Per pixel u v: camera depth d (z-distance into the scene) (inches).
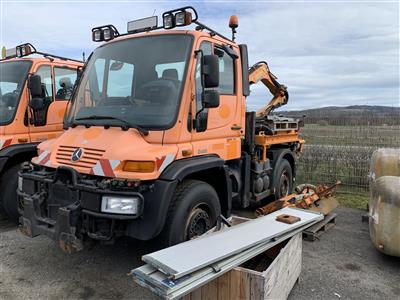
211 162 151.4
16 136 203.8
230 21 189.0
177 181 130.4
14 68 215.0
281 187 256.2
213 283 107.1
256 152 224.4
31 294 131.3
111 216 121.3
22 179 153.2
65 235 127.0
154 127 137.6
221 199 169.6
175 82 144.6
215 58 139.7
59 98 227.5
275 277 109.9
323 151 354.3
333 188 241.6
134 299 129.0
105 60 164.2
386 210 156.1
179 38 152.3
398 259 169.0
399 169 202.4
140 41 160.2
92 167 130.3
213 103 143.0
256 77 256.7
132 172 124.6
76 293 132.4
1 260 159.8
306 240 192.4
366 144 361.1
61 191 135.8
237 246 110.1
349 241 192.4
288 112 314.7
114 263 157.3
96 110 154.8
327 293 136.0
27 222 143.5
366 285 143.2
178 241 135.0
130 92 152.0
